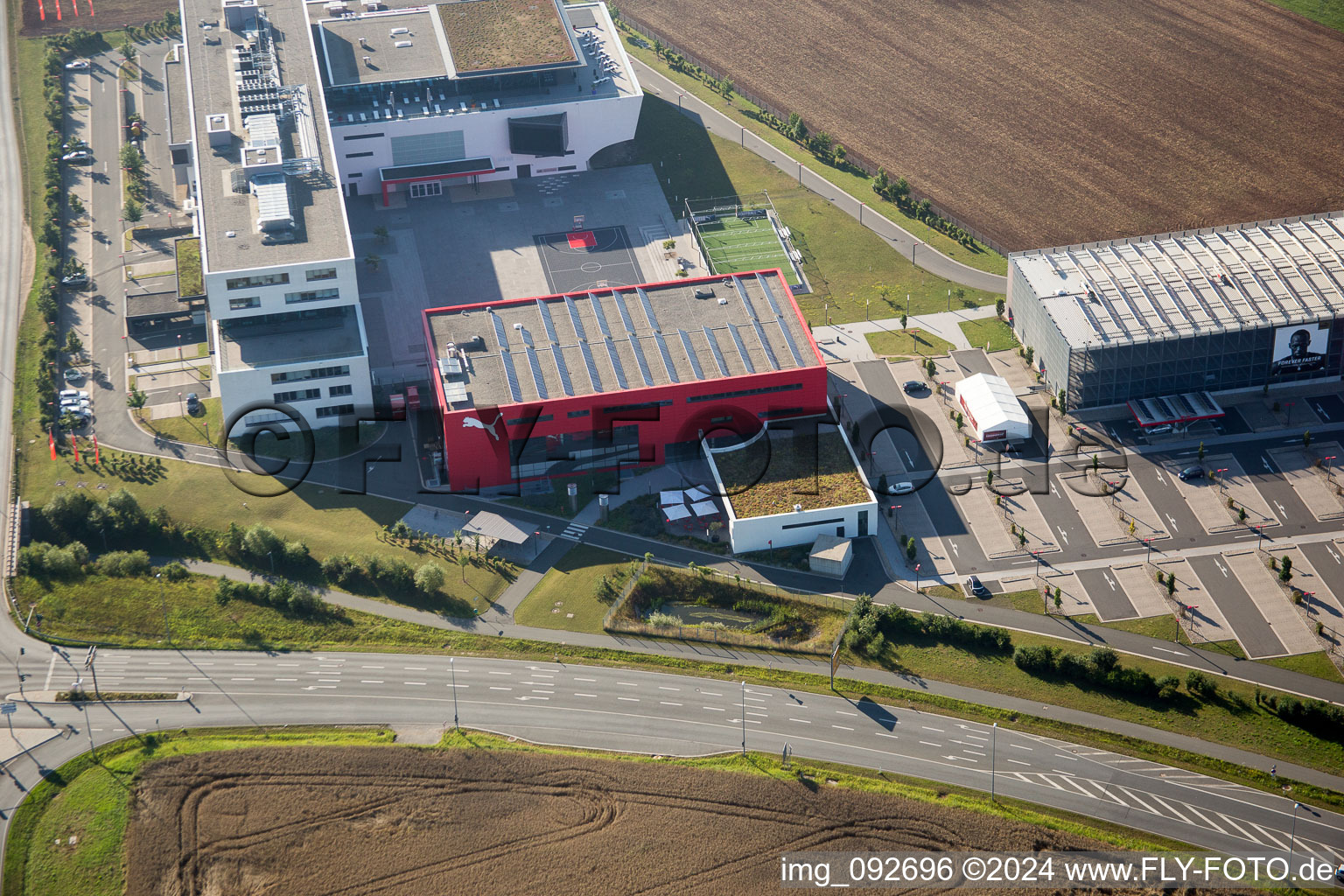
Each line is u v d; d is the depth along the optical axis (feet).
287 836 580.71
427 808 592.19
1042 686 652.07
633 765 611.47
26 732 628.28
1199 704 640.99
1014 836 580.71
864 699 647.15
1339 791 600.80
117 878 567.59
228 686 653.71
